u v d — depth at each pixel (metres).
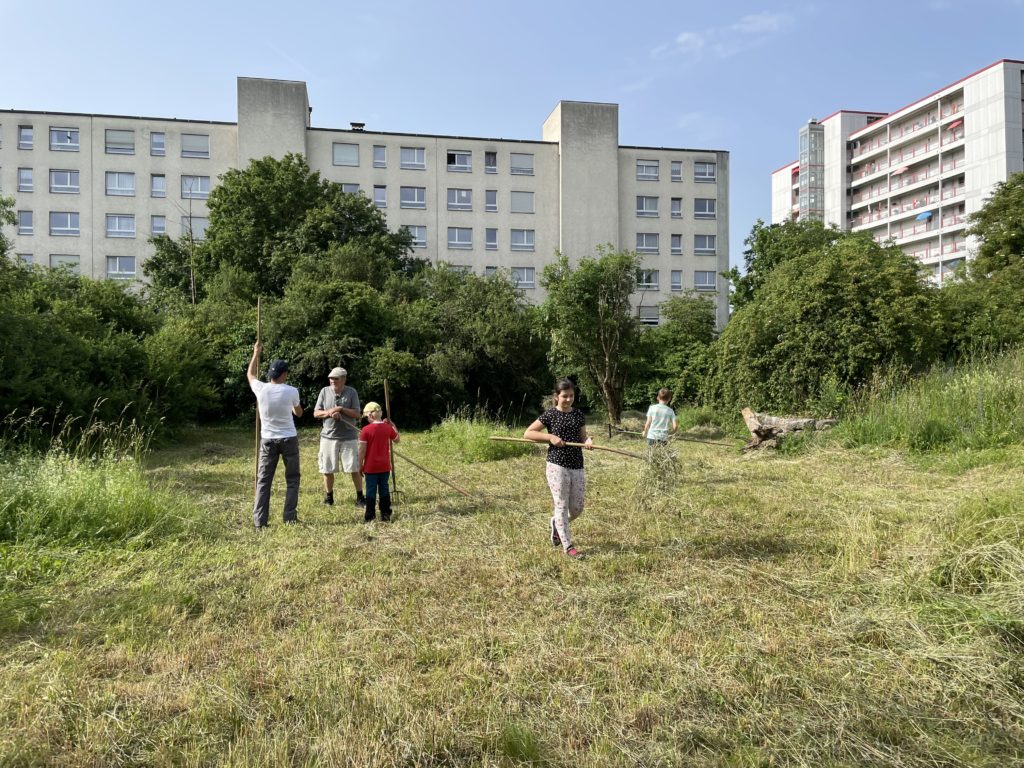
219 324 23.30
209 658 3.49
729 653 3.49
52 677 3.22
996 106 54.12
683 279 46.78
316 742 2.68
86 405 13.16
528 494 8.46
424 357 23.75
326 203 32.72
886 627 3.77
